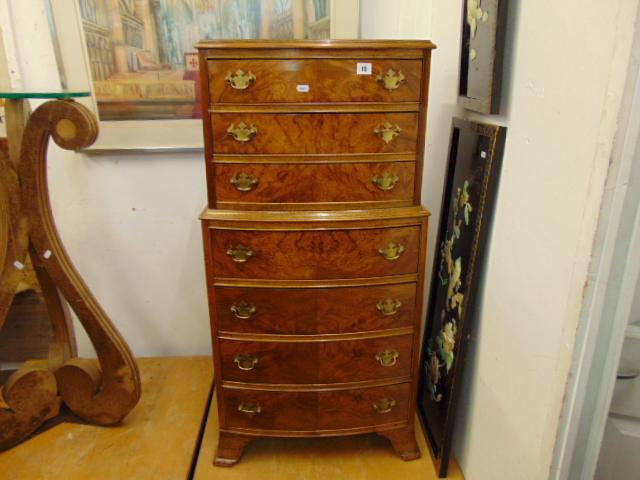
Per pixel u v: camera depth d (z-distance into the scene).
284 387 1.39
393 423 1.46
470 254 1.27
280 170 1.24
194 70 1.62
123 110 1.63
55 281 1.42
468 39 1.26
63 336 1.59
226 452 1.46
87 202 1.76
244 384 1.39
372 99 1.20
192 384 1.80
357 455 1.50
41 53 1.57
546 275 0.97
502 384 1.17
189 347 1.99
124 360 1.50
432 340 1.58
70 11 1.52
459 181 1.39
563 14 0.89
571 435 0.94
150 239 1.83
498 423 1.19
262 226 1.24
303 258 1.27
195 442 1.53
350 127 1.21
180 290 1.90
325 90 1.18
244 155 1.23
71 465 1.43
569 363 0.90
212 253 1.28
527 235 1.04
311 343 1.35
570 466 0.97
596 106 0.80
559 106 0.91
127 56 1.58
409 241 1.30
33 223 1.38
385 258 1.29
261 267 1.28
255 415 1.42
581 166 0.85
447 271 1.46
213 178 1.25
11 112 1.35
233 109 1.19
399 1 1.62
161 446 1.51
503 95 1.14
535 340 1.01
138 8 1.54
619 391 1.05
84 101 1.61
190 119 1.66
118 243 1.82
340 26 1.59
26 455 1.46
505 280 1.14
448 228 1.48
